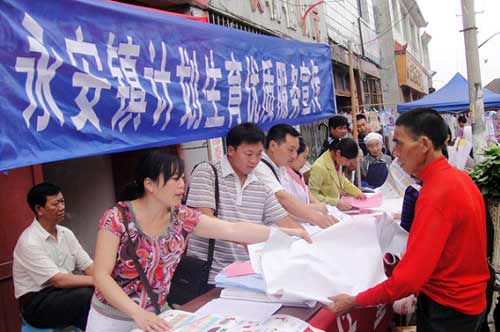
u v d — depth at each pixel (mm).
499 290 2260
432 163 1748
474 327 1777
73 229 5035
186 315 1668
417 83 19984
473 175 2385
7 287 3328
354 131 7043
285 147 2973
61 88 1903
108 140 2113
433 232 1629
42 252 2850
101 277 1703
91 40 2051
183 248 1942
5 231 3330
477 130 6414
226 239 1966
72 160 5055
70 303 2742
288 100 3891
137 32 2303
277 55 3754
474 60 6387
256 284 1832
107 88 2092
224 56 3027
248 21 6191
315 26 8891
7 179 3359
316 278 1712
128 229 1763
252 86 3338
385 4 10680
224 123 2998
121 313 1827
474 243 1717
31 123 1774
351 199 3682
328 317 1703
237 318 1631
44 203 2902
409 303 2469
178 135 2594
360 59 11852
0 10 1688
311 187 3916
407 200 2256
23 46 1752
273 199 2572
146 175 1743
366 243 1918
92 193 5078
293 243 1881
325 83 4621
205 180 2465
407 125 1762
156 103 2383
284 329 1503
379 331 2338
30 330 2836
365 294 1645
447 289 1751
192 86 2707
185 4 4863
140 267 1799
